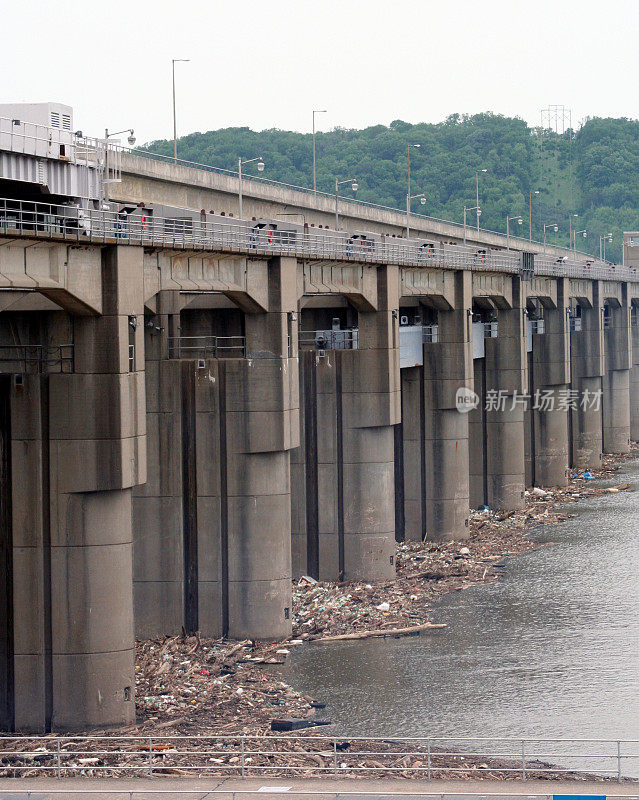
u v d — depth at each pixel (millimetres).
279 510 156875
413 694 134250
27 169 116312
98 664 123750
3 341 123312
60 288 114125
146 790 92625
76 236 114375
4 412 124125
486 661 146125
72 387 121250
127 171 163750
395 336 183750
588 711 127625
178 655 149375
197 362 155250
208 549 156625
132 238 129000
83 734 122812
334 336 187625
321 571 185375
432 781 96500
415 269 195250
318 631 161375
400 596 177625
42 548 123812
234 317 167625
